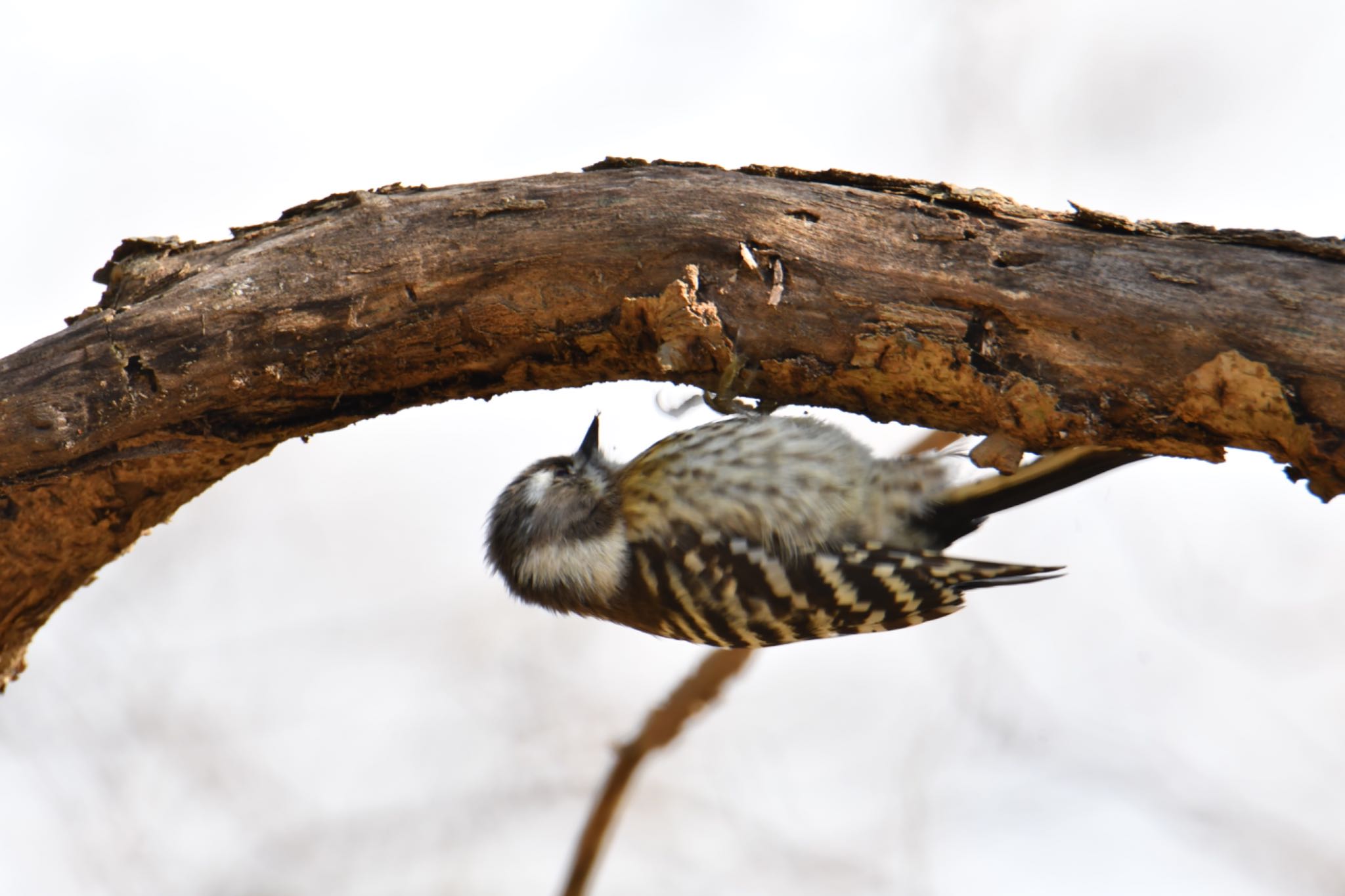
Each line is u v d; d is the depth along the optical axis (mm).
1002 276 8773
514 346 9648
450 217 9477
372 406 10008
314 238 9586
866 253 9016
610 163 9734
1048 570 11617
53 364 9500
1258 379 8234
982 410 9031
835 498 12055
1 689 10930
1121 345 8555
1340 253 8305
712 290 9188
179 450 9859
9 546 10031
